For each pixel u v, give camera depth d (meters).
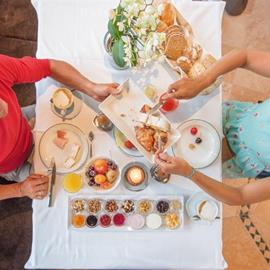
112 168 1.50
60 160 1.51
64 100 1.51
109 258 1.49
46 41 1.60
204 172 1.53
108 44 1.54
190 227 1.49
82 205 1.49
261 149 1.60
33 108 1.84
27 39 2.48
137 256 1.49
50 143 1.52
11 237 2.29
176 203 1.50
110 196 1.50
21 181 1.68
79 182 1.49
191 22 1.62
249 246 2.30
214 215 1.49
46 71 1.52
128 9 1.28
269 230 2.31
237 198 1.38
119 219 1.48
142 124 1.42
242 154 1.71
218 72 1.46
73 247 1.49
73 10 1.61
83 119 1.55
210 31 1.62
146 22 1.27
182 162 1.33
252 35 2.53
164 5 1.51
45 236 1.49
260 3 2.55
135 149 1.50
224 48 2.51
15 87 2.38
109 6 1.62
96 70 1.58
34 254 1.48
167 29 1.54
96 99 1.54
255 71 1.49
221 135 1.56
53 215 1.49
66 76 1.52
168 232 1.49
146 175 1.51
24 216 2.30
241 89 2.46
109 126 1.52
